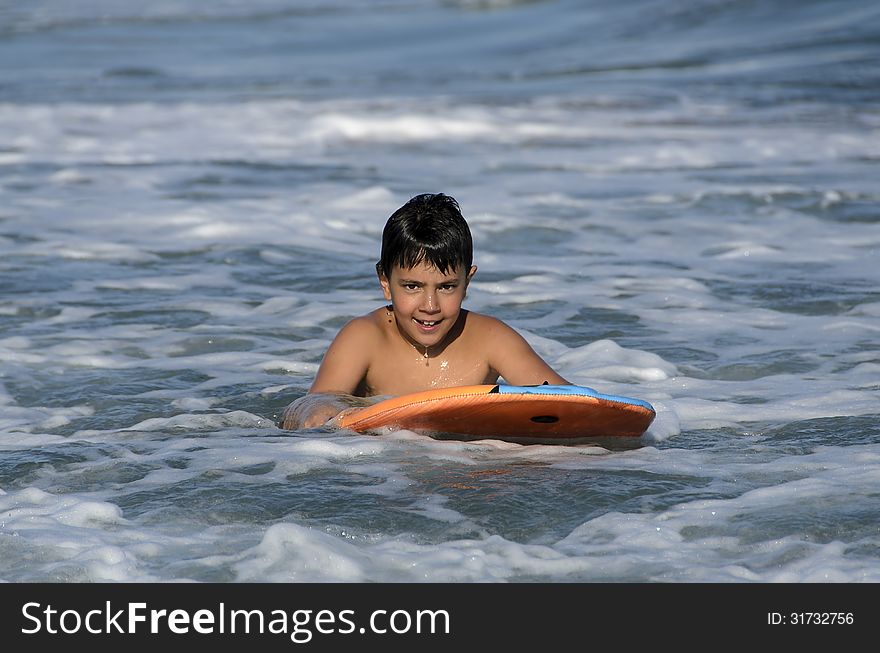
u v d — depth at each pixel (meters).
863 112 54.03
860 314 23.64
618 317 23.55
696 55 74.94
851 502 13.15
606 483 13.95
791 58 70.38
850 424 16.45
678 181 39.50
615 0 103.56
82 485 14.05
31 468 14.62
